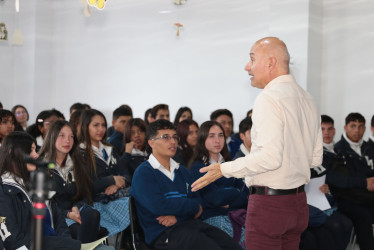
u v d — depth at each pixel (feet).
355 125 13.61
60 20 24.26
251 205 6.84
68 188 9.71
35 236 4.57
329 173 12.82
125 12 22.45
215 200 9.89
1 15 23.94
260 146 6.31
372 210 12.91
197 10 20.44
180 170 9.34
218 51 19.92
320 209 11.70
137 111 22.26
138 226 8.84
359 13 17.35
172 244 8.40
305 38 17.04
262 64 6.93
